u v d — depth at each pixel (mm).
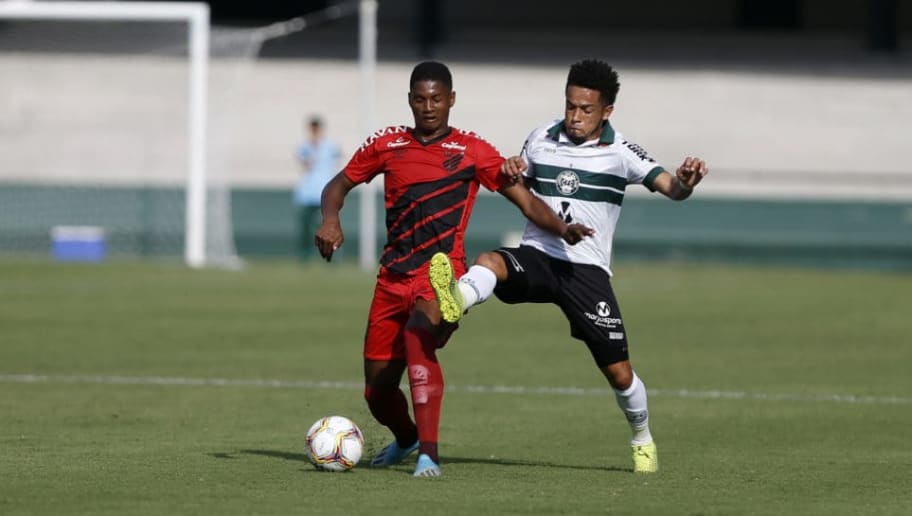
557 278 25203
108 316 56562
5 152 114938
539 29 160625
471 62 134250
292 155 116125
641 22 161000
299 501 21453
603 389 38938
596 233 25531
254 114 120875
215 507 20859
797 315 60875
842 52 144875
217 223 90812
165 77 124312
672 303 66000
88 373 40719
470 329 55344
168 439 29094
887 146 118438
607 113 25438
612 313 25250
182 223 96625
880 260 92062
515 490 22891
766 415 34375
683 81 128000
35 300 62531
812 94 125875
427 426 24141
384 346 25203
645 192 98500
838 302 67188
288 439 29344
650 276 83000
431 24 140375
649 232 95000
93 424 31219
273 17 158750
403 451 26359
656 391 38812
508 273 24953
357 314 58438
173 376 40250
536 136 26062
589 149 25469
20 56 124438
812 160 116812
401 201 24750
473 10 161000
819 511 21484
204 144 82688
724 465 26703
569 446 29328
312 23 144875
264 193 94688
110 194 97562
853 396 37969
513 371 42750
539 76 129000
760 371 43219
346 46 147125
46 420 31750
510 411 34719
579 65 25297
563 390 38656
